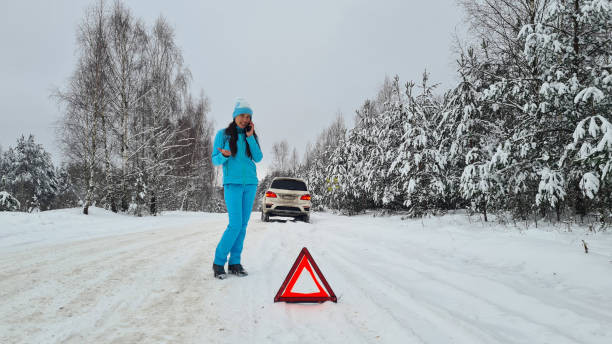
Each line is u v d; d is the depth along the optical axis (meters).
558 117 6.29
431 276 3.18
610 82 5.21
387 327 1.88
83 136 15.52
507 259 3.75
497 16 8.79
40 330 1.73
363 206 15.62
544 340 1.73
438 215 9.72
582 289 2.65
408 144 9.90
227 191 3.17
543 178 5.73
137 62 16.17
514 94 6.87
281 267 3.53
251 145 3.29
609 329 1.87
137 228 8.42
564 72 6.12
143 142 16.11
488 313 2.15
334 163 18.53
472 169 6.84
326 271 3.32
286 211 10.52
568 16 6.21
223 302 2.30
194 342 1.64
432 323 1.94
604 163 4.46
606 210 5.58
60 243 5.23
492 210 7.62
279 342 1.66
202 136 28.05
